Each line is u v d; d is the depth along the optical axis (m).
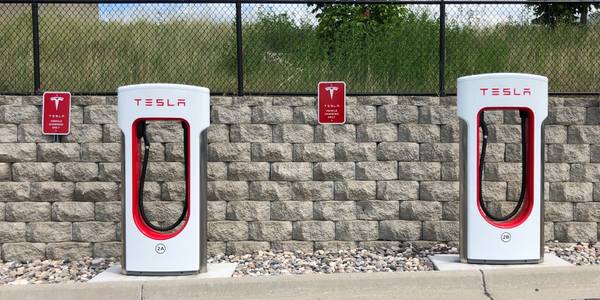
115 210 10.83
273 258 10.63
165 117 9.34
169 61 11.95
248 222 10.86
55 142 10.81
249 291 8.84
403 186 10.88
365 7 11.84
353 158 10.88
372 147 10.88
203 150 9.42
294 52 11.71
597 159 10.91
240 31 11.14
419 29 11.73
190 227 9.38
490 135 10.87
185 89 9.33
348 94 10.91
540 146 9.65
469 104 9.62
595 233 10.94
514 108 9.59
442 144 10.87
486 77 9.59
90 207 10.82
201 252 9.45
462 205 9.72
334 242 10.88
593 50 12.04
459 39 11.92
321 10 11.71
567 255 10.49
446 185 10.86
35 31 11.02
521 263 9.62
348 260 10.41
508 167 10.86
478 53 11.93
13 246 10.77
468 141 9.65
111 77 12.00
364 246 10.89
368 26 11.80
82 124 10.82
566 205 10.92
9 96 10.81
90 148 10.81
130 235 9.38
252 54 11.66
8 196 10.77
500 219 9.77
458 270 9.11
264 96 10.98
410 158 10.87
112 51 12.05
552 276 9.02
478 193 9.68
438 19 11.70
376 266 10.05
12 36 12.02
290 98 10.87
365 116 10.88
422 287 8.91
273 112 10.86
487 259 9.63
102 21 12.06
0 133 10.77
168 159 10.78
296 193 10.86
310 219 10.88
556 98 10.93
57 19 12.04
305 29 11.70
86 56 11.99
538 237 9.64
